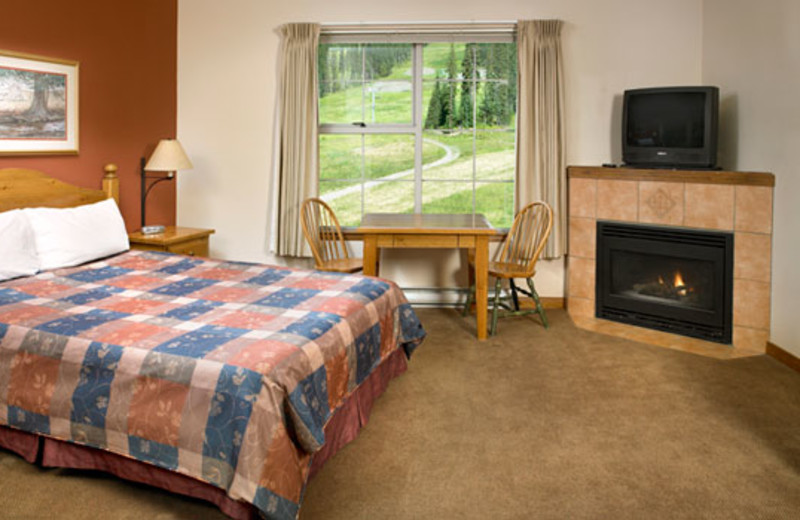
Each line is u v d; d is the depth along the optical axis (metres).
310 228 4.61
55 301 2.62
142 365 1.99
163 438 1.93
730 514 2.04
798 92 3.36
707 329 4.00
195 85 4.78
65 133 3.74
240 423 1.82
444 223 4.16
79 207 3.56
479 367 3.48
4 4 3.32
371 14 4.61
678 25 4.46
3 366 2.23
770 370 3.44
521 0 4.52
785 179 3.53
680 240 4.06
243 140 4.79
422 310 4.75
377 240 3.90
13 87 3.38
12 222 3.06
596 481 2.25
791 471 2.32
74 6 3.78
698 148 3.99
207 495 1.95
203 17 4.72
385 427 2.70
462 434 2.63
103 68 4.04
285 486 1.80
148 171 4.50
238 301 2.67
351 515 2.02
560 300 4.79
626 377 3.34
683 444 2.54
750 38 3.83
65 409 2.09
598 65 4.53
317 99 4.59
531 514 2.04
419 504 2.09
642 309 4.29
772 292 3.71
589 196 4.46
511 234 4.48
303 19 4.65
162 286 2.94
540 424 2.73
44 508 2.04
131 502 2.08
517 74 4.51
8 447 2.34
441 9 4.57
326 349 2.22
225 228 4.87
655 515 2.03
